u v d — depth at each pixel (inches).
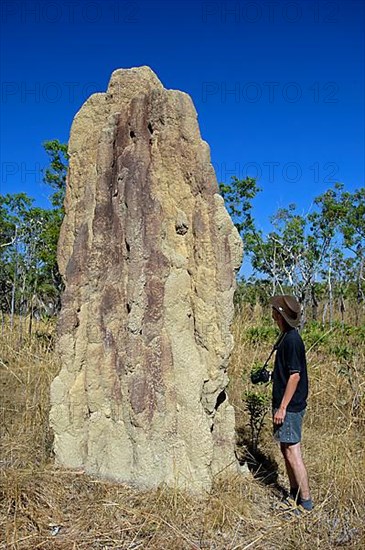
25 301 479.8
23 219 454.9
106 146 191.5
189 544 148.5
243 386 298.2
